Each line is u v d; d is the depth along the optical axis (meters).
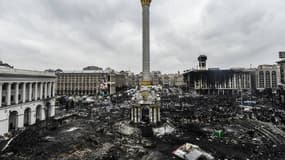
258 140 53.69
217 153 43.97
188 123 73.56
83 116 89.75
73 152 44.03
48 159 40.19
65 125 72.25
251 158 40.94
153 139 56.06
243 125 71.75
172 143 51.97
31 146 48.22
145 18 77.88
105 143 50.88
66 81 192.88
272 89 193.00
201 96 182.00
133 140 54.59
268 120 78.88
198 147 45.78
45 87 86.88
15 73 65.31
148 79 77.06
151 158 41.84
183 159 41.44
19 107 67.62
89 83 190.12
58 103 130.38
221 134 57.28
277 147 47.88
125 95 183.38
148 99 73.69
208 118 82.50
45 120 81.19
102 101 143.75
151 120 71.44
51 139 54.09
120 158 41.31
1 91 59.41
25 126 71.12
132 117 74.75
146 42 77.69
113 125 70.88
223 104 124.69
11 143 50.34
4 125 59.81
